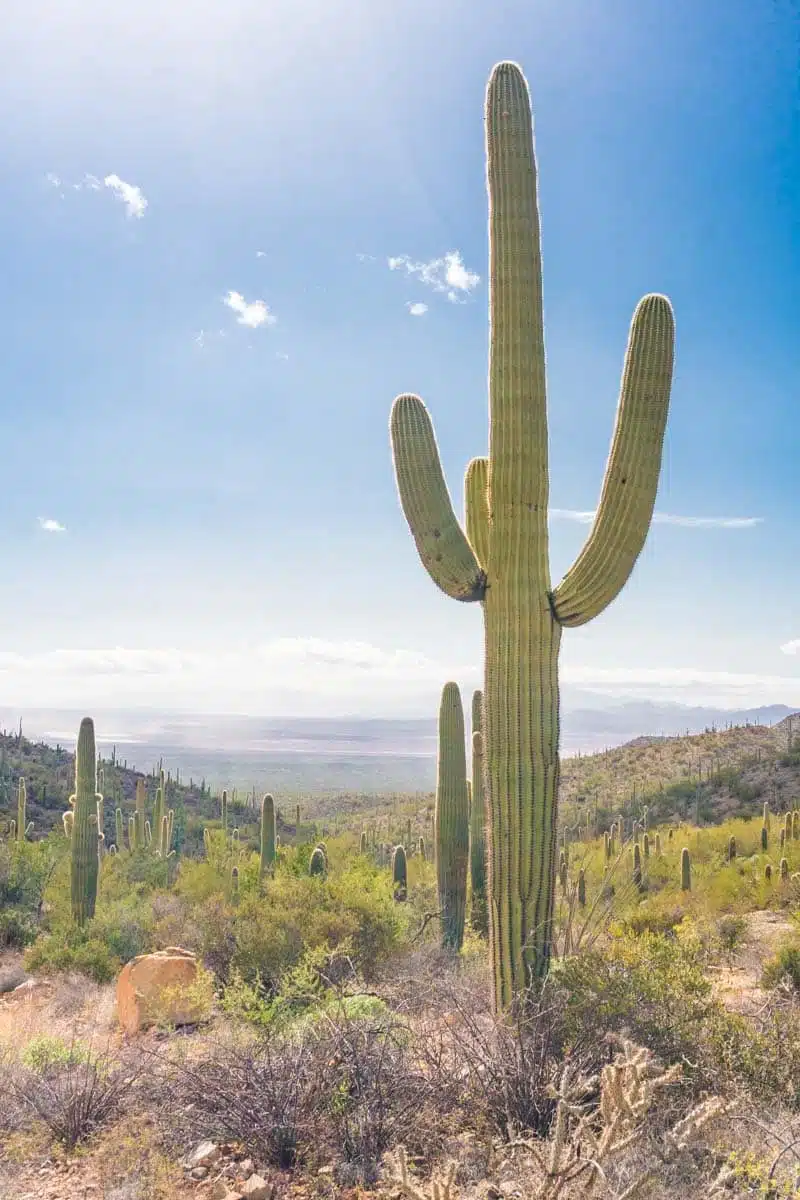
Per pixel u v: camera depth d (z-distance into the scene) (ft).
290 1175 15.06
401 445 24.85
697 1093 16.14
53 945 47.06
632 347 23.04
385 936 34.06
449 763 45.14
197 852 150.92
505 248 24.47
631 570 22.50
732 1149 13.56
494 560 23.71
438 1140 15.06
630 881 29.14
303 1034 18.71
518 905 21.76
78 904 56.80
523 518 23.45
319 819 304.50
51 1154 16.39
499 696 22.88
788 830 110.32
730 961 37.40
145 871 86.07
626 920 34.04
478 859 49.11
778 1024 18.21
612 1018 17.38
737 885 78.64
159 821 115.14
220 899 37.76
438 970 32.14
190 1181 14.83
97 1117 17.40
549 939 21.77
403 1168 10.93
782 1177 12.17
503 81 25.07
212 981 28.02
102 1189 14.42
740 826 125.39
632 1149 12.64
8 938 61.93
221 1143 16.08
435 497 24.53
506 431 23.82
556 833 22.30
